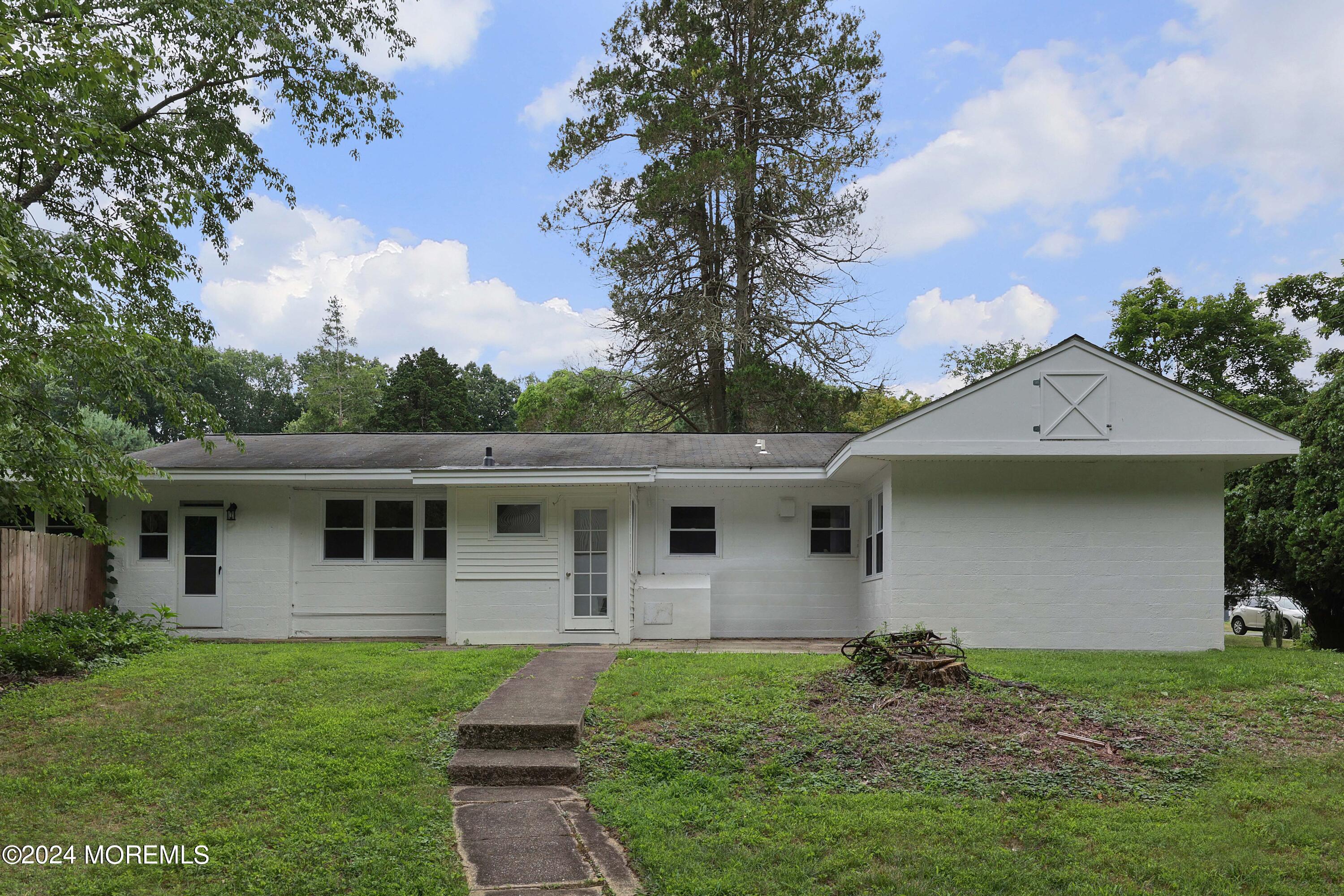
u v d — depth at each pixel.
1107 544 12.73
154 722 7.93
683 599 14.48
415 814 6.05
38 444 11.09
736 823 5.99
